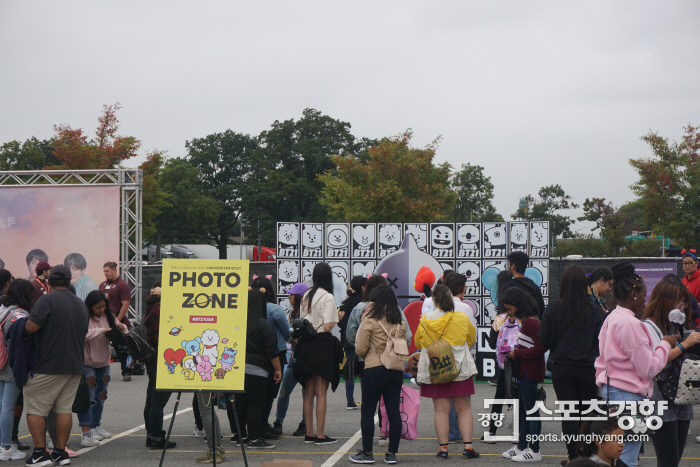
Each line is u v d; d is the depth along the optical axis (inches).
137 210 586.2
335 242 501.4
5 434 255.1
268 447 275.6
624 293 181.0
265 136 2628.0
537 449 248.5
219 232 2608.3
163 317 219.5
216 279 221.5
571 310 222.2
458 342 250.4
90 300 285.3
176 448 276.2
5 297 262.5
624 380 177.0
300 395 430.0
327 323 277.0
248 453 265.6
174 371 217.5
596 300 239.8
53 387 245.1
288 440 291.6
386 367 242.5
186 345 218.2
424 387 258.8
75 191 582.9
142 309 625.6
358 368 273.3
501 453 263.1
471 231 490.3
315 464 246.8
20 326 240.7
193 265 222.1
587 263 549.0
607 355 180.2
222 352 217.8
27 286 265.3
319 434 281.3
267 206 2463.1
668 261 526.9
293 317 315.9
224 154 2910.9
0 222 583.8
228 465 245.6
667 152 1024.9
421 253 495.5
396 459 253.4
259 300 274.8
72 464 248.7
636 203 1049.5
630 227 2551.7
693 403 177.8
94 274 580.1
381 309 248.7
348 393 373.4
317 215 2485.2
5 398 255.6
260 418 275.4
